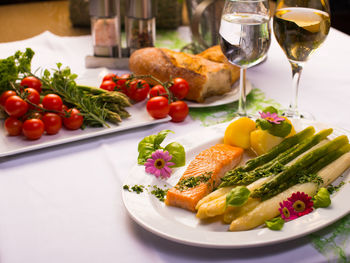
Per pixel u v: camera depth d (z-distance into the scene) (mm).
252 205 568
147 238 554
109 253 534
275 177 596
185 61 900
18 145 721
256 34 712
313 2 702
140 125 780
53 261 524
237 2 718
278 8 727
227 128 711
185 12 1467
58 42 1151
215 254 530
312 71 999
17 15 1368
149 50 945
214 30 1033
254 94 908
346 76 974
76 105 800
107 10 989
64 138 739
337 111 840
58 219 583
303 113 822
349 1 2197
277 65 1044
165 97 845
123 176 663
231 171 628
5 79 790
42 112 770
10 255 531
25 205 607
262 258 523
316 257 522
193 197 585
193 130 787
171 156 646
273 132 685
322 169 627
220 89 881
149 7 1004
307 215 550
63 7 1458
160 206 596
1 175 666
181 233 530
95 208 602
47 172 674
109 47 1029
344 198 577
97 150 729
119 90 861
